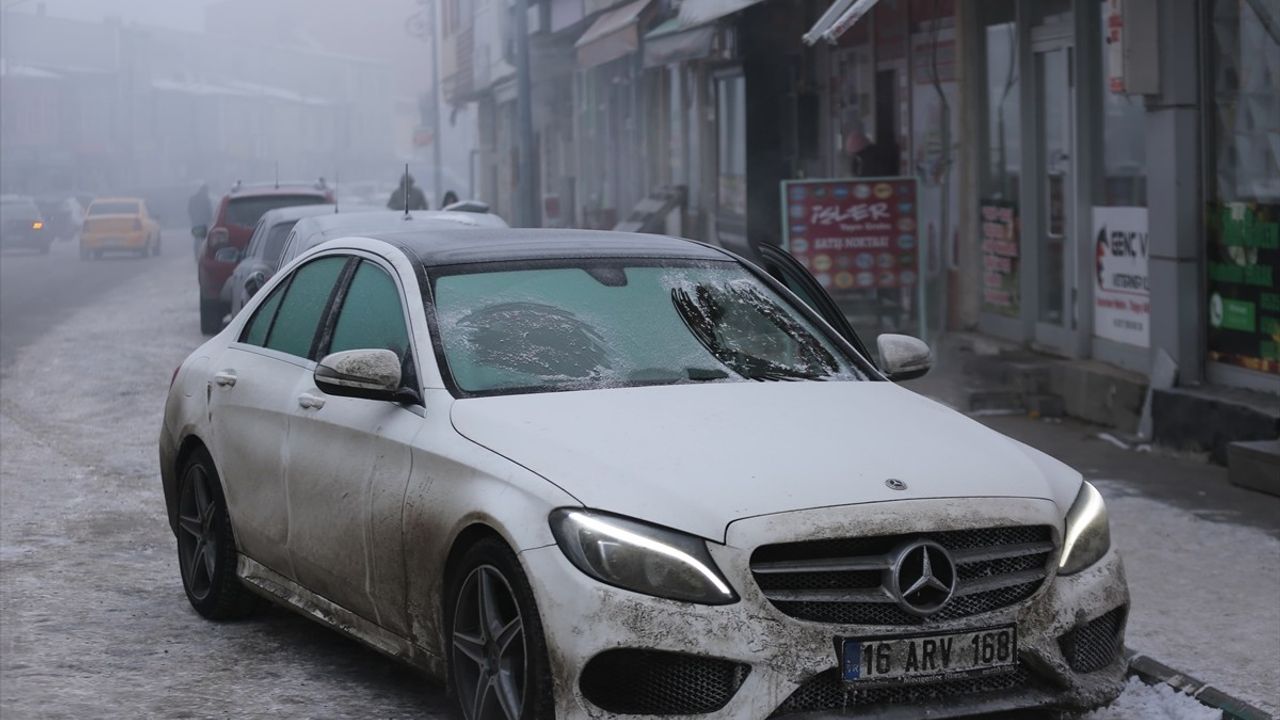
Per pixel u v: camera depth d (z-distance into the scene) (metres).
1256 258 9.82
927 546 4.39
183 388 6.85
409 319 5.41
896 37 15.80
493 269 5.65
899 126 15.86
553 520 4.40
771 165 18.80
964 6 14.00
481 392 5.10
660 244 6.11
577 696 4.27
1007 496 4.60
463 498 4.71
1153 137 10.42
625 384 5.20
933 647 4.38
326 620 5.70
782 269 7.69
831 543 4.34
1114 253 11.78
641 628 4.22
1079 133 12.16
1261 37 9.66
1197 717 5.32
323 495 5.52
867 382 5.58
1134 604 6.71
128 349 18.34
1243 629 6.32
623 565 4.27
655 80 26.19
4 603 6.89
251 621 6.61
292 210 15.69
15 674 5.82
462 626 4.79
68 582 7.29
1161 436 10.31
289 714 5.38
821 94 18.12
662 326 5.54
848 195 13.15
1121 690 4.80
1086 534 4.78
